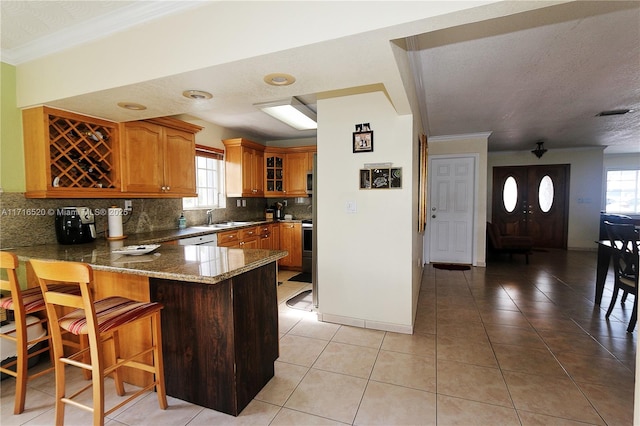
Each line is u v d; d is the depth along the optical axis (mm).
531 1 1220
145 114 2654
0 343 2098
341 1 1443
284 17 1547
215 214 4836
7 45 2256
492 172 7691
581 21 1934
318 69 1778
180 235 3342
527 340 2680
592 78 2863
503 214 7656
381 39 1466
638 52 2352
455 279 4637
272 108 3691
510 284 4371
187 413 1814
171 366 1936
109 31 1992
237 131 5320
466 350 2521
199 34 1744
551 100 3518
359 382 2107
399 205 2801
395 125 2770
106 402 1903
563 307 3459
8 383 2141
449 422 1729
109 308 1726
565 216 7230
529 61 2508
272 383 2102
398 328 2867
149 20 1872
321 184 3041
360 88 2859
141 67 1922
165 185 3367
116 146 2895
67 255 2174
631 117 4250
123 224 3332
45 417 1802
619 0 1712
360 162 2900
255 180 5328
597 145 6676
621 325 2965
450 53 2365
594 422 1710
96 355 1523
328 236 3055
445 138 5520
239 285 1820
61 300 1557
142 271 1699
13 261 1748
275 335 2207
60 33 2086
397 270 2844
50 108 2436
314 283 3422
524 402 1884
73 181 2607
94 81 2096
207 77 1879
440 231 5723
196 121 4496
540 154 6543
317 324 3061
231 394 1787
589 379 2105
